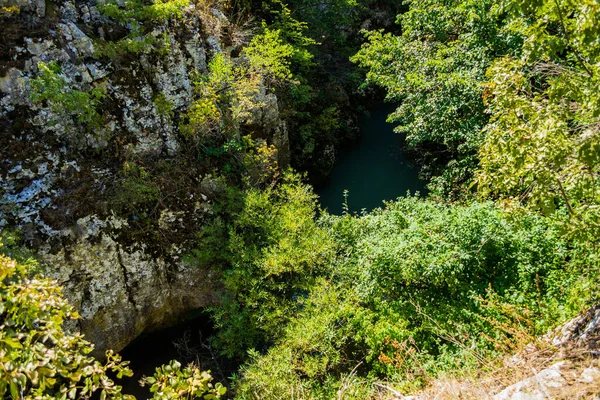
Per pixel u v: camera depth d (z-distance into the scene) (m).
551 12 4.87
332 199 16.94
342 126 19.86
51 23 9.37
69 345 3.88
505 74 5.54
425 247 8.66
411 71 14.19
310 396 7.42
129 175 10.02
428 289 8.77
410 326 8.39
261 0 17.00
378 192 16.98
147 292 9.91
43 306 3.79
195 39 12.02
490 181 6.28
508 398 4.76
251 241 10.71
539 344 5.89
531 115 5.31
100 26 10.41
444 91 12.09
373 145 20.20
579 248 7.64
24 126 8.84
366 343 8.38
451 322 7.88
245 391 7.87
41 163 8.91
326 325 8.38
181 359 10.29
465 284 8.45
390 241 9.14
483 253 8.55
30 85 8.62
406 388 6.68
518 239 8.54
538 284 7.92
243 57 13.97
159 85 10.91
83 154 9.62
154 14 10.48
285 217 10.71
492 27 11.48
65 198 9.01
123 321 9.66
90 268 9.05
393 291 8.90
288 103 16.59
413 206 10.88
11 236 8.08
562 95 5.08
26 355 3.43
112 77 10.10
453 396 5.26
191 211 10.66
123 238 9.54
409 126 13.98
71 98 8.86
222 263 10.57
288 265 9.93
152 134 10.68
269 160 13.63
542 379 4.81
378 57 15.70
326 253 10.17
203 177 11.27
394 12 24.84
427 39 14.63
